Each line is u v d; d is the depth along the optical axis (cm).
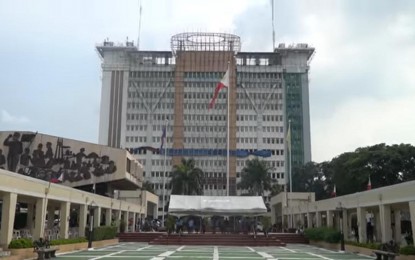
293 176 12012
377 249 2730
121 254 2984
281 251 3481
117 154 6206
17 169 6144
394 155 6419
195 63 13438
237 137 13188
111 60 13562
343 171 6950
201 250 3497
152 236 4756
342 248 3472
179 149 12875
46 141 6244
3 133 6244
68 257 2695
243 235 4434
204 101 13250
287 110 13375
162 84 13388
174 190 9319
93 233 3741
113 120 13138
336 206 3909
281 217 7188
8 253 2325
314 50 13675
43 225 2928
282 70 13588
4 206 2450
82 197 3788
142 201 6531
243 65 13700
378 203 3039
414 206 2500
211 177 12775
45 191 2950
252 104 13388
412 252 2388
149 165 12794
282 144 13150
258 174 10012
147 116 13188
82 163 6188
